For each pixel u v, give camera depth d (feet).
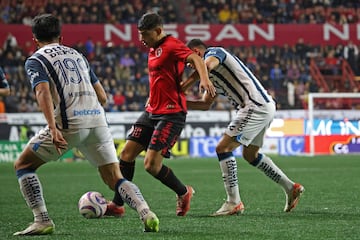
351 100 229.45
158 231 57.52
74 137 54.60
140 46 252.83
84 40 255.09
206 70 61.93
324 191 95.76
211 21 271.08
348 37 266.77
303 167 148.97
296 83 243.40
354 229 57.72
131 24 259.19
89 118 55.06
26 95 224.94
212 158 187.83
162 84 66.54
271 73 243.19
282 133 195.83
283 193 94.32
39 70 53.47
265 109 69.77
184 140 194.18
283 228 58.75
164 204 83.15
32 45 247.29
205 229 58.65
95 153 56.29
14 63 233.76
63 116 54.13
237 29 264.52
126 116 193.57
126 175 69.92
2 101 222.07
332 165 154.61
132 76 238.07
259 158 72.08
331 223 61.72
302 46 255.29
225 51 69.21
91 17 259.80
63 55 55.31
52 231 56.59
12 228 63.31
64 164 174.29
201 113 196.03
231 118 197.36
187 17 273.13
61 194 99.71
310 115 193.36
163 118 66.85
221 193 96.84
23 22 253.44
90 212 67.41
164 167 68.08
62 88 54.19
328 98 231.30
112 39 256.73
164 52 65.67
